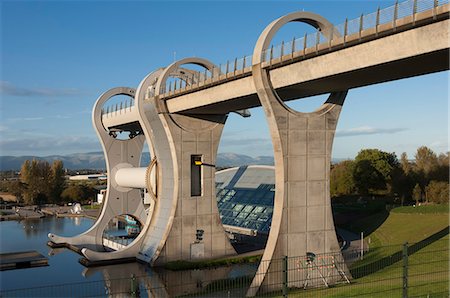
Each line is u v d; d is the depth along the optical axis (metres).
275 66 33.41
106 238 59.47
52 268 47.91
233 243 55.03
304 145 35.22
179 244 46.94
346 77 30.66
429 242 44.03
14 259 49.31
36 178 135.88
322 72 30.53
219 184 76.50
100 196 128.62
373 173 82.19
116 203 60.03
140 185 53.62
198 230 47.91
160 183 49.75
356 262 40.94
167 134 47.06
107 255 48.47
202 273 43.03
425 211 59.09
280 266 33.97
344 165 91.75
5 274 45.53
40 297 35.25
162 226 48.16
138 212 61.16
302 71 31.83
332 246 36.03
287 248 34.41
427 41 24.88
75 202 136.88
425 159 88.62
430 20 24.47
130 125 57.88
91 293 37.25
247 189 70.06
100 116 59.28
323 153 36.00
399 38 26.11
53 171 138.62
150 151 51.22
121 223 86.44
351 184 84.38
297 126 34.97
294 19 34.34
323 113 35.94
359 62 28.28
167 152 48.22
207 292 35.88
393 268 36.53
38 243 64.50
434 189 69.12
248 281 38.66
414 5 25.12
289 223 34.56
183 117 47.47
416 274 32.56
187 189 47.53
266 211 61.19
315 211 35.59
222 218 66.25
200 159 48.44
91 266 47.88
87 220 97.06
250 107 43.56
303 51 30.97
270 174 70.50
